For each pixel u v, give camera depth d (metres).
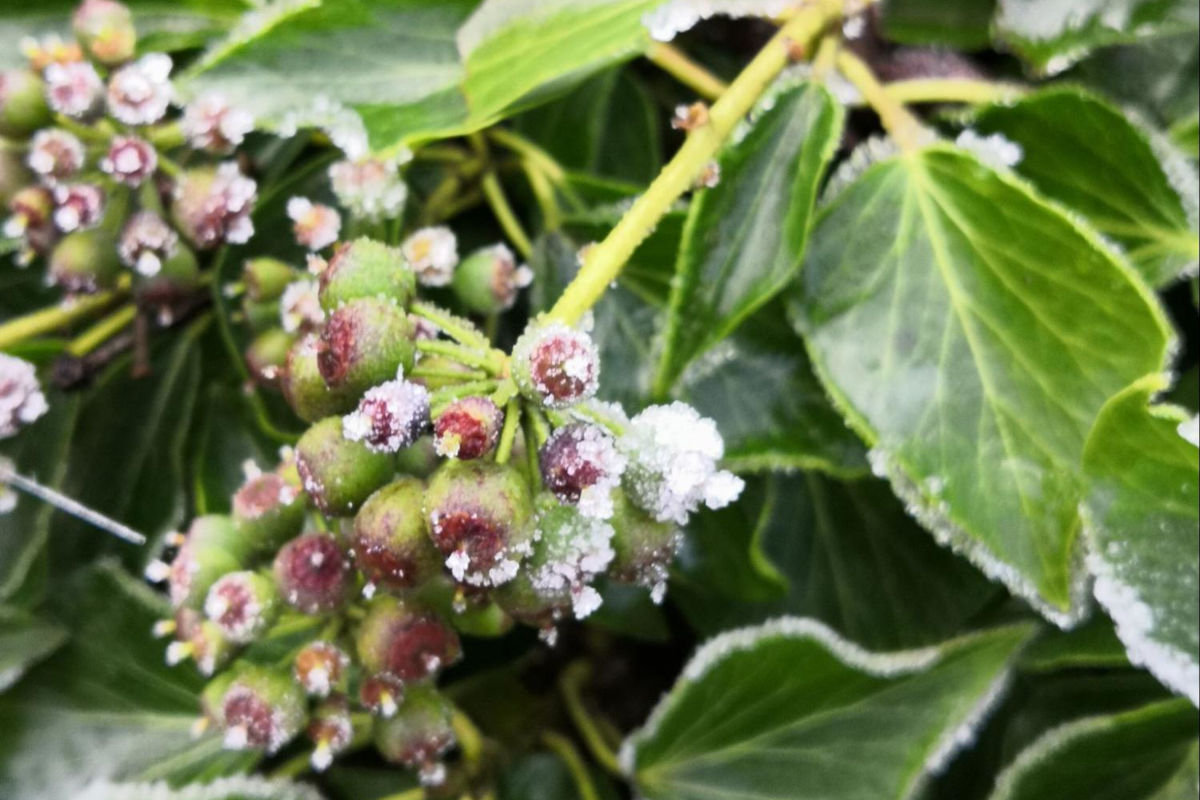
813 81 0.14
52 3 0.16
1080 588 0.14
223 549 0.14
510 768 0.17
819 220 0.15
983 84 0.15
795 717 0.16
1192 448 0.12
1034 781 0.15
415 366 0.12
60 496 0.14
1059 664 0.15
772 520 0.17
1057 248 0.14
